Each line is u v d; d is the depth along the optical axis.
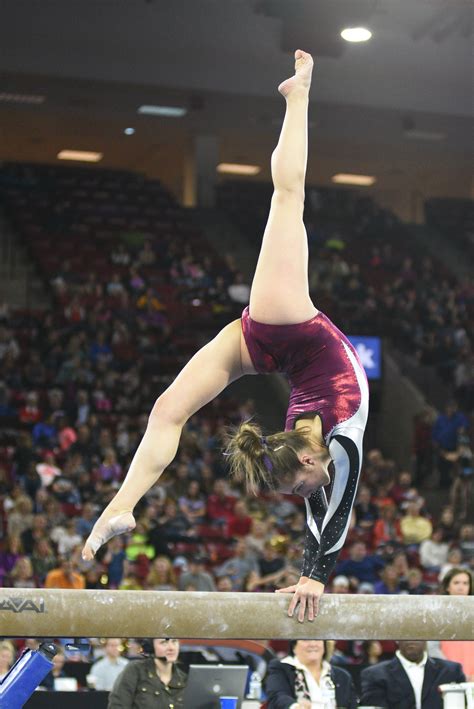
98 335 32.72
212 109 38.41
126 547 21.20
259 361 6.34
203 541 23.19
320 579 6.02
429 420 32.19
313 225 45.66
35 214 42.69
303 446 5.90
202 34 33.88
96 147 47.47
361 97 35.53
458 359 35.97
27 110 39.84
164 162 49.97
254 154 47.88
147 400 31.36
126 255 39.69
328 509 6.03
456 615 6.25
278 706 9.12
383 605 6.18
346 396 6.06
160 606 6.00
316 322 6.23
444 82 35.91
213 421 31.27
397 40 34.41
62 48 33.06
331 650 10.23
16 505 21.30
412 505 25.25
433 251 47.34
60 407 29.12
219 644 12.20
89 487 24.09
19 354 32.06
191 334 35.69
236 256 43.12
